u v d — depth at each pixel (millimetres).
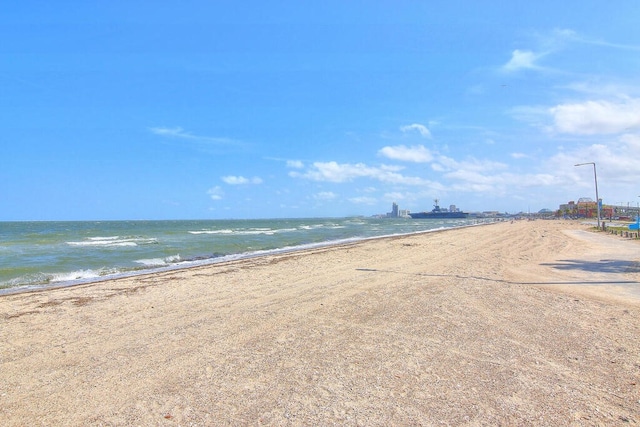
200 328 7340
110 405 4270
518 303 9227
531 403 4219
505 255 20562
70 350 6215
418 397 4367
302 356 5711
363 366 5301
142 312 8828
